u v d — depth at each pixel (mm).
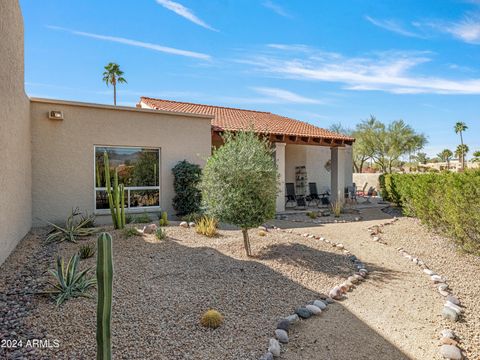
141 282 5516
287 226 12250
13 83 7609
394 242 9602
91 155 11047
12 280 5531
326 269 6766
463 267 7188
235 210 7191
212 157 8039
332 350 3850
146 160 12117
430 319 4723
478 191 7516
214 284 5617
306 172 20672
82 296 4883
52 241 8023
